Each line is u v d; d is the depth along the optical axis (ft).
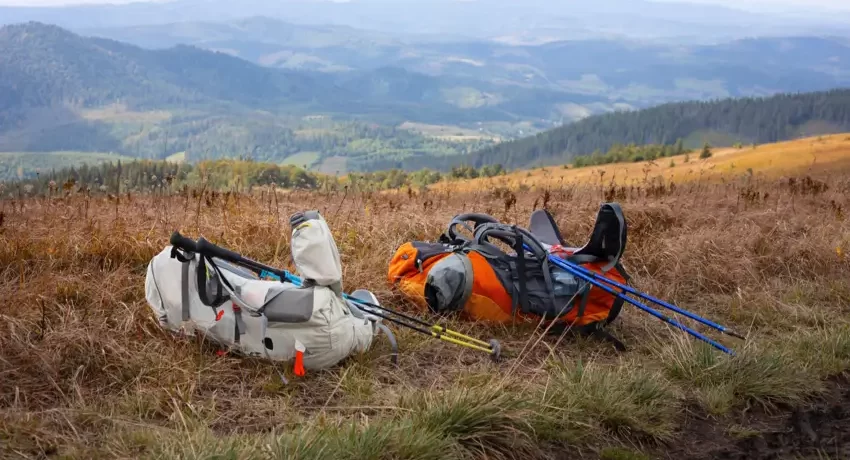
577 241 28.68
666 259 25.14
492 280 18.40
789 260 26.05
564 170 282.56
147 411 12.69
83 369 13.85
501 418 12.76
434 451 11.45
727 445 13.85
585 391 14.29
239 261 15.10
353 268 21.31
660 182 44.78
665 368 16.75
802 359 17.58
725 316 21.63
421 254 19.90
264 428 12.59
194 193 28.78
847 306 22.43
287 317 14.40
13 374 13.60
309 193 36.70
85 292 17.63
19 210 26.08
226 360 14.87
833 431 14.66
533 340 18.21
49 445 11.22
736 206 36.11
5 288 17.20
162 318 15.43
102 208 26.89
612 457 12.76
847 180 51.88
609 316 18.90
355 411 13.35
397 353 15.87
